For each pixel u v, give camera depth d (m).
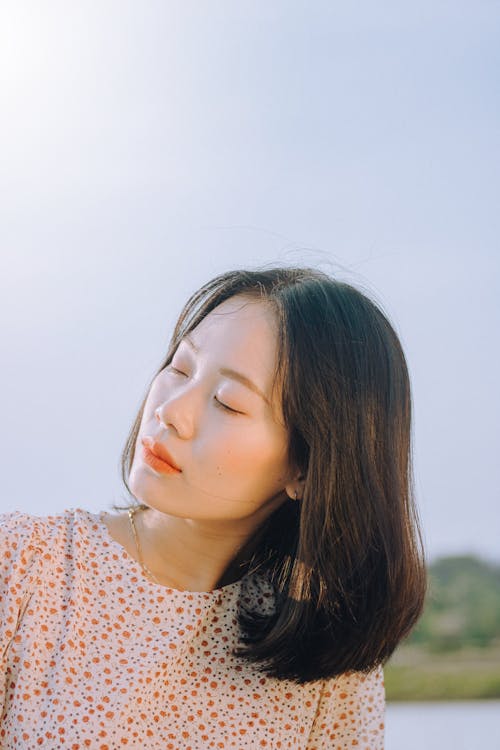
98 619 1.30
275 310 1.31
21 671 1.23
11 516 1.32
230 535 1.36
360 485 1.32
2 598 1.26
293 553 1.39
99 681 1.26
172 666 1.32
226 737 1.34
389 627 1.37
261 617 1.38
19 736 1.20
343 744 1.48
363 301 1.38
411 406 1.42
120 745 1.25
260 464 1.28
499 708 4.45
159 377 1.32
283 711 1.40
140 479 1.28
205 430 1.27
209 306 1.36
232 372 1.28
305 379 1.29
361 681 1.47
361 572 1.35
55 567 1.30
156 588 1.33
